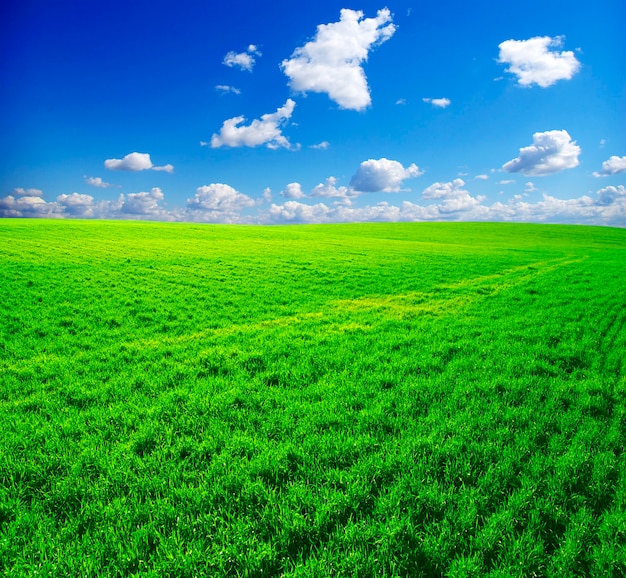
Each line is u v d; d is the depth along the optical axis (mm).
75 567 3754
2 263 22906
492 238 68250
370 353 10234
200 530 4195
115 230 49531
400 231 78125
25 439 5914
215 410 6891
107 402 7375
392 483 4906
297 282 22000
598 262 35781
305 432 6152
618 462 5309
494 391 7691
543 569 3766
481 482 4871
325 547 3977
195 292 18625
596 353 10195
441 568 3791
